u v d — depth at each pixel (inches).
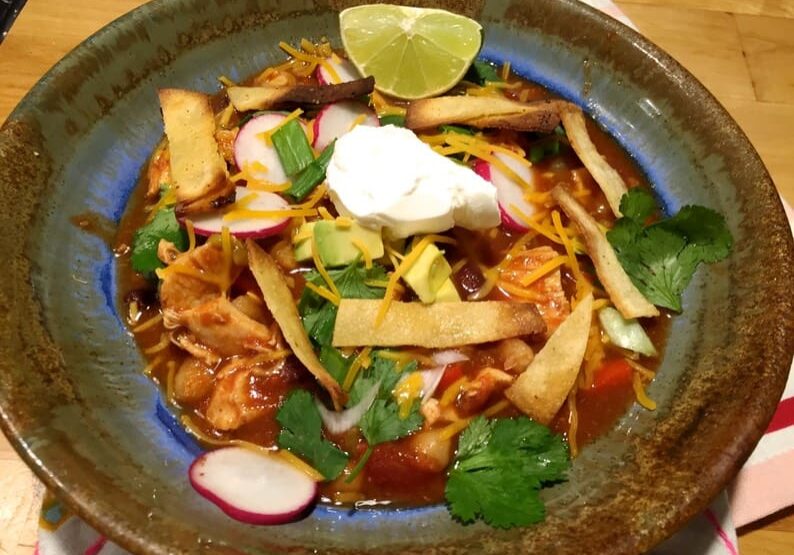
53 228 8.7
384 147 8.7
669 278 9.0
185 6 10.3
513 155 9.7
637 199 9.4
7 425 6.7
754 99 12.8
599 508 7.0
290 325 7.9
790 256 8.3
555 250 9.2
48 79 9.1
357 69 10.8
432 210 8.5
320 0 11.1
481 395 7.9
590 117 11.0
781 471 8.7
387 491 7.7
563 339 8.2
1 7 12.7
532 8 11.1
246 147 9.4
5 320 7.4
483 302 8.3
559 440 7.7
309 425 7.7
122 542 6.2
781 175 11.8
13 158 8.5
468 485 7.3
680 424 7.7
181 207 8.4
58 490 6.4
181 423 8.1
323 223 8.5
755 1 14.2
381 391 7.8
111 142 9.7
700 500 6.7
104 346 8.4
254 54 11.1
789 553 8.5
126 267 9.1
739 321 8.2
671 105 10.2
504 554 6.5
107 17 12.5
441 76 10.7
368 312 8.0
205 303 8.4
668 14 13.8
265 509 7.2
